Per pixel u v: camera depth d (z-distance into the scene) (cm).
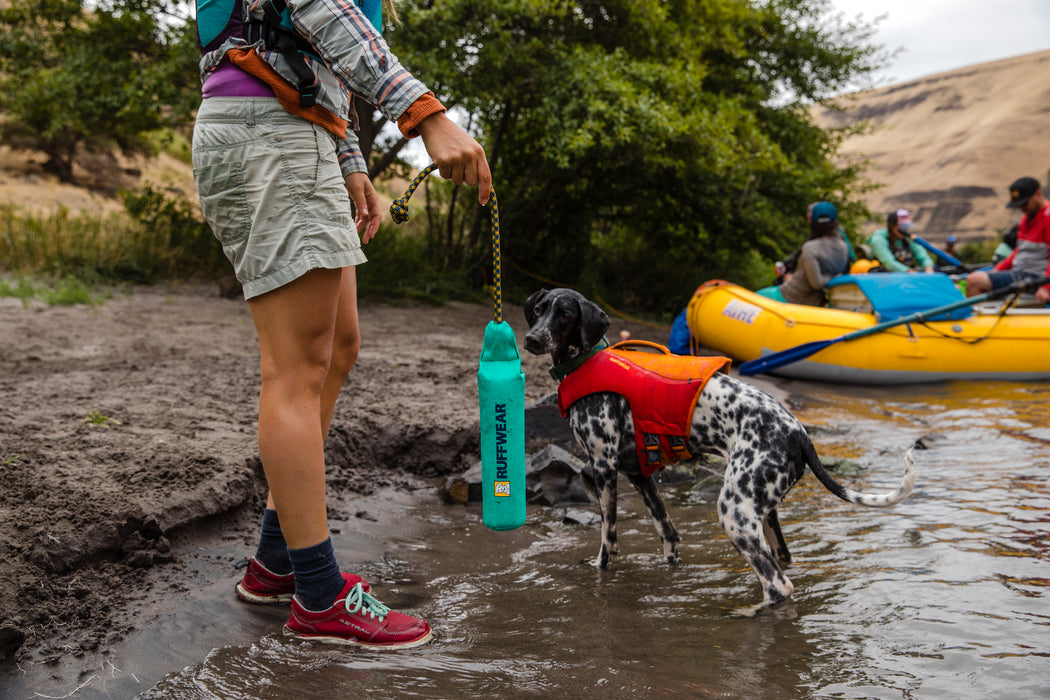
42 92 1148
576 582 312
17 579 253
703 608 284
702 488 439
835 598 285
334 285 235
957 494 399
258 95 221
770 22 1505
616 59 1104
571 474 429
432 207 1435
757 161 1239
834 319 786
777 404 308
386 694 214
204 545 317
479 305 1188
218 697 210
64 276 1084
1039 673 224
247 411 484
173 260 1200
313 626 245
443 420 489
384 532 363
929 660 235
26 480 323
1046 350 755
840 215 1548
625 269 1541
